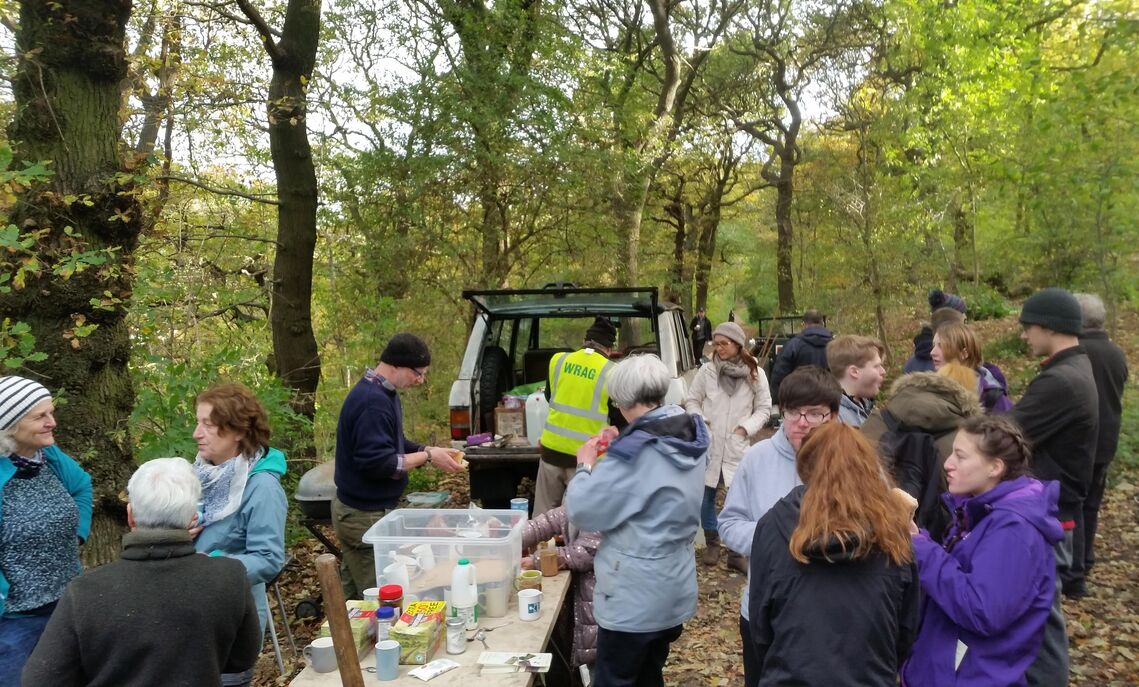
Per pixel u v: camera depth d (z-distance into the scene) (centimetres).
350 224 1024
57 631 216
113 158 468
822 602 205
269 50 794
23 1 448
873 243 1438
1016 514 238
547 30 1130
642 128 1384
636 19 1919
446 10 1033
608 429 335
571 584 364
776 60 2162
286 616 495
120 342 475
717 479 581
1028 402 384
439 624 281
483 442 630
